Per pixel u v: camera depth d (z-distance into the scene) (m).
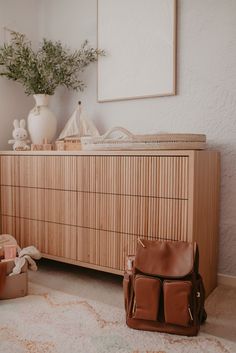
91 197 1.88
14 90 2.55
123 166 1.76
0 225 2.32
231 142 1.91
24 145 2.32
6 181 2.25
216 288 1.91
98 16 2.32
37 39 2.67
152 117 2.16
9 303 1.64
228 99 1.91
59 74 2.36
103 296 1.75
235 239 1.93
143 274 1.43
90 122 2.30
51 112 2.38
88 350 1.25
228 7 1.88
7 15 2.45
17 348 1.26
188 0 1.99
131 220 1.76
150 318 1.38
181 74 2.04
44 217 2.09
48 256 2.09
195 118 2.01
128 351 1.25
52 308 1.60
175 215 1.62
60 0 2.55
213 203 1.84
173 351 1.25
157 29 2.09
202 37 1.96
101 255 1.87
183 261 1.42
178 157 1.60
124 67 2.23
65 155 1.96
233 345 1.30
